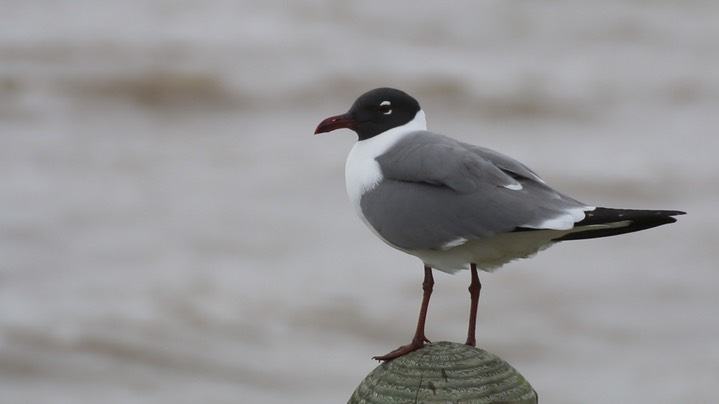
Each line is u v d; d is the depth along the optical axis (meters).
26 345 13.62
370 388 5.52
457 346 5.57
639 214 6.09
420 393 5.40
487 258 6.59
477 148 6.75
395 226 6.64
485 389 5.41
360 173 6.90
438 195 6.52
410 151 6.72
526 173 6.55
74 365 13.21
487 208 6.36
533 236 6.39
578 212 6.21
